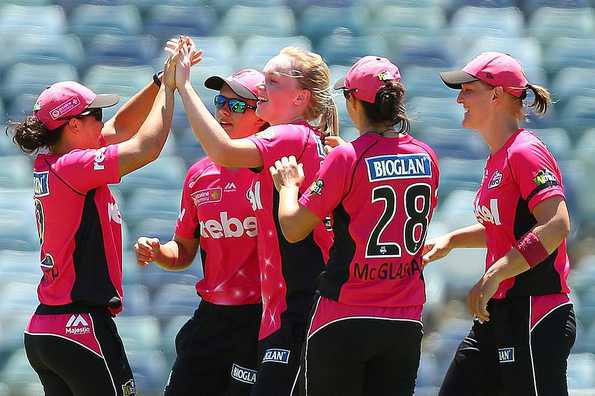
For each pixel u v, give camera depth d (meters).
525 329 14.68
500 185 14.71
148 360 24.61
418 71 32.16
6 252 26.69
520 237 14.70
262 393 14.33
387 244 13.23
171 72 15.03
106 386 14.81
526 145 14.52
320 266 14.52
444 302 26.70
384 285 13.26
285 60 14.79
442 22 33.88
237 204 15.95
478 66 14.98
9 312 25.28
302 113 14.95
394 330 13.27
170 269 17.19
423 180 13.44
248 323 16.16
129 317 25.38
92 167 14.51
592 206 29.61
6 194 27.89
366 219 13.22
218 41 32.31
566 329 14.71
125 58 31.61
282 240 14.47
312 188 13.28
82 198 14.73
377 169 13.21
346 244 13.35
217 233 16.11
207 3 33.38
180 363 16.70
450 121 30.72
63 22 32.28
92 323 14.78
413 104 31.09
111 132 16.88
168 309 25.67
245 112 16.09
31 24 32.09
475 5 34.34
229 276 16.19
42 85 30.56
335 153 13.27
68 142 15.18
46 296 14.92
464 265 27.30
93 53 31.59
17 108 29.97
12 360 24.56
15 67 30.89
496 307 14.98
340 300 13.30
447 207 28.58
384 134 13.50
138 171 28.34
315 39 32.84
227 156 14.00
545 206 14.16
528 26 34.22
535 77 32.75
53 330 14.71
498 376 15.36
